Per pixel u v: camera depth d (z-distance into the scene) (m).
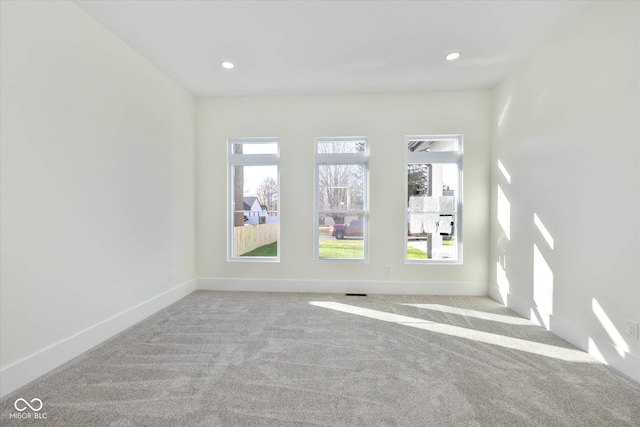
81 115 2.12
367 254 3.80
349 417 1.46
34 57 1.78
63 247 1.98
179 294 3.43
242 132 3.80
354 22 2.29
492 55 2.75
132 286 2.66
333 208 3.87
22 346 1.72
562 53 2.36
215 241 3.85
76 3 2.06
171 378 1.79
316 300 3.39
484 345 2.25
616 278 1.90
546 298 2.56
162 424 1.40
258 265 3.82
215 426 1.39
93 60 2.22
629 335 1.82
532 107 2.74
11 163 1.66
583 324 2.16
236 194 3.96
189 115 3.67
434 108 3.61
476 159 3.57
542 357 2.06
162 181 3.11
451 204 3.74
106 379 1.78
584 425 1.41
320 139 3.81
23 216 1.72
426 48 2.65
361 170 3.83
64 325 1.99
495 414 1.48
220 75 3.19
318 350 2.16
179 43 2.58
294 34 2.45
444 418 1.45
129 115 2.61
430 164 3.77
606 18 1.96
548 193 2.52
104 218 2.34
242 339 2.34
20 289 1.71
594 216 2.05
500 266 3.31
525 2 2.05
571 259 2.27
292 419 1.44
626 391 1.67
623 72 1.84
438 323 2.70
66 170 2.00
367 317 2.84
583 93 2.14
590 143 2.08
